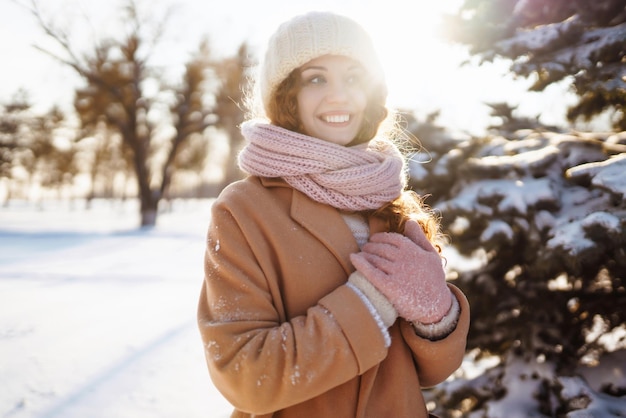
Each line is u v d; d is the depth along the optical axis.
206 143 35.94
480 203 2.18
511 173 2.29
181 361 4.02
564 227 1.91
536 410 2.09
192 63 23.36
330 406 1.00
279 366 0.89
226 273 0.99
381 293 0.96
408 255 1.00
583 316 2.23
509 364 2.31
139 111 23.41
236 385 0.91
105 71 21.78
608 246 1.76
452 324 1.04
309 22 1.09
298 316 0.96
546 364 2.18
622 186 1.73
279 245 1.04
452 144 2.76
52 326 5.05
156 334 4.80
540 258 1.93
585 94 2.46
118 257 11.39
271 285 1.01
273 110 1.17
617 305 2.15
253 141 1.12
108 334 4.78
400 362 1.07
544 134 2.54
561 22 2.55
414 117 2.89
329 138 1.14
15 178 43.56
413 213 1.23
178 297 6.73
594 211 1.98
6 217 31.06
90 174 47.81
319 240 1.06
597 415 1.86
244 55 23.45
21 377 3.59
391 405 1.04
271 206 1.08
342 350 0.90
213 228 1.05
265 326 0.95
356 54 1.10
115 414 3.04
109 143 36.09
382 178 1.10
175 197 69.25
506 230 2.05
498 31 2.65
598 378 2.08
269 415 0.98
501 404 2.14
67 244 14.23
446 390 2.40
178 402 3.24
